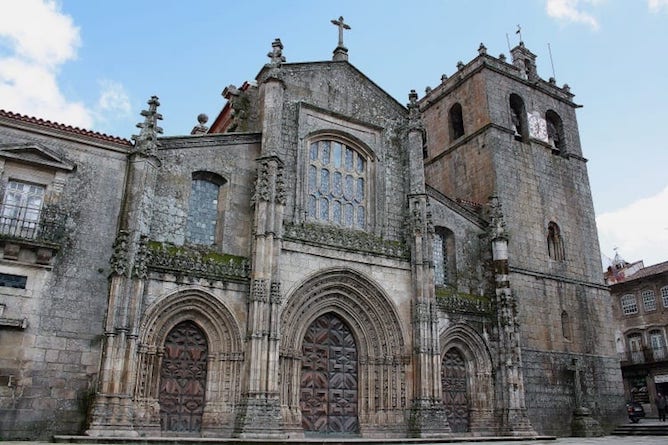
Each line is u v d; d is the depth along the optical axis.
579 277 44.34
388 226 36.28
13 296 24.75
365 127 37.78
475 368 36.47
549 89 50.47
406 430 31.91
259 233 29.88
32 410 23.92
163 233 29.44
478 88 47.03
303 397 31.09
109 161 28.78
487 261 39.75
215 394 28.11
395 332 33.66
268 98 33.12
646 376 64.31
